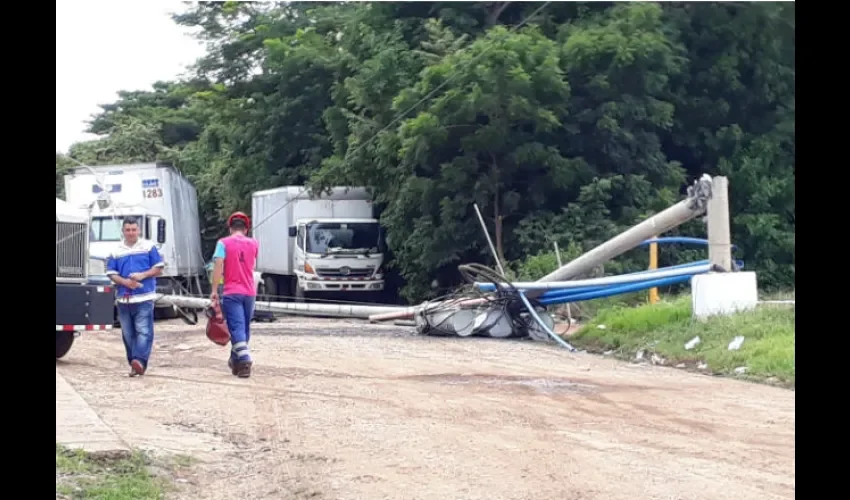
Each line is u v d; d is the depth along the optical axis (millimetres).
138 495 7371
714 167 35531
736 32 34594
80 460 8141
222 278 13727
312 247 32125
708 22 34594
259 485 7996
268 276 35812
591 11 33000
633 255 30703
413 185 31500
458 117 30500
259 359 16438
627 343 18312
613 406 11938
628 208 30906
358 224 32688
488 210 31594
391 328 24344
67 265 15125
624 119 31469
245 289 13773
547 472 8469
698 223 32875
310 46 39188
